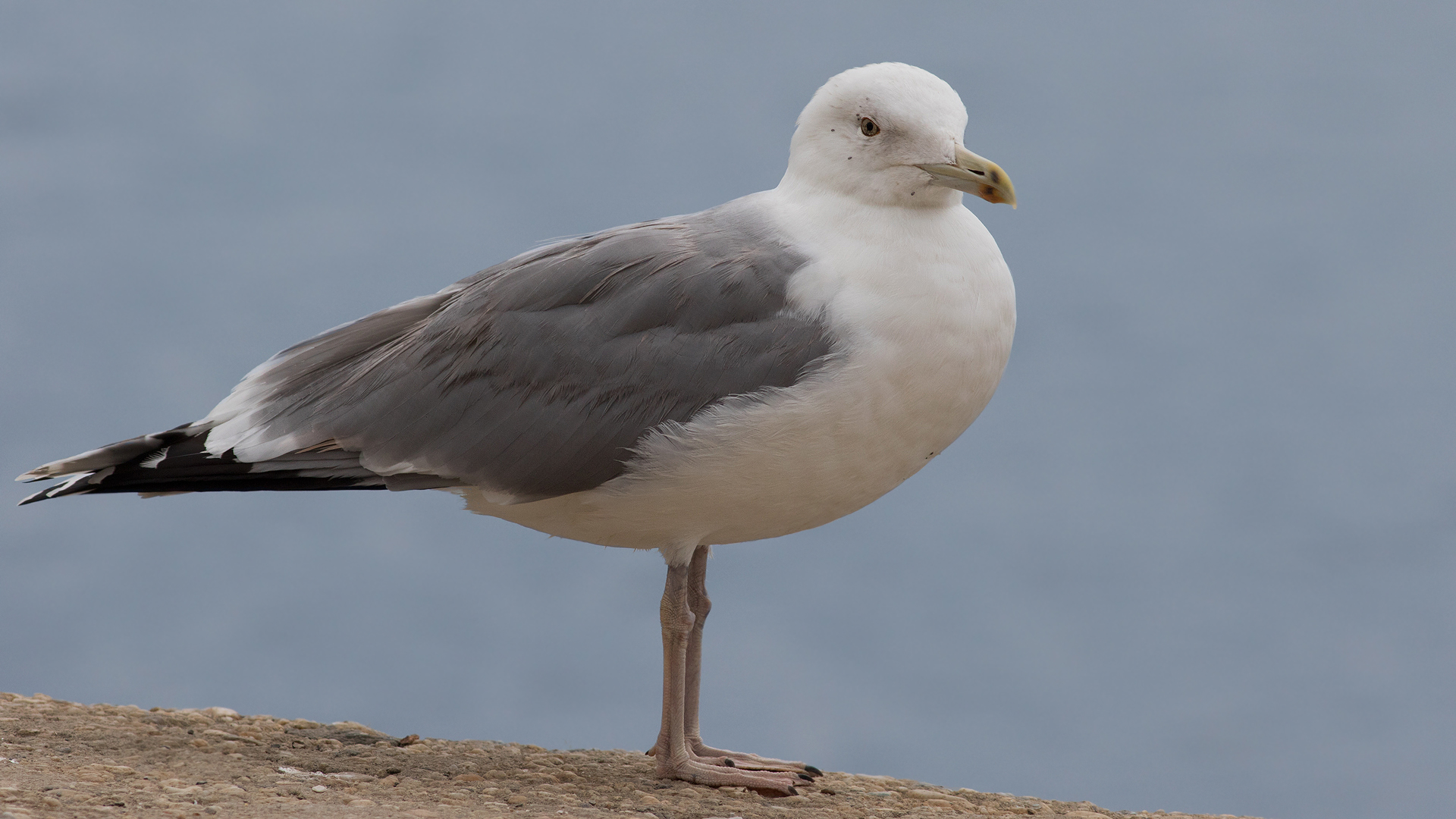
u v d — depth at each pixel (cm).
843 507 1188
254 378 1252
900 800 1195
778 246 1153
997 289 1157
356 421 1190
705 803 1125
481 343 1173
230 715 1330
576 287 1163
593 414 1137
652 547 1224
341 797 1036
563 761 1249
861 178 1162
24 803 938
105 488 1223
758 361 1115
